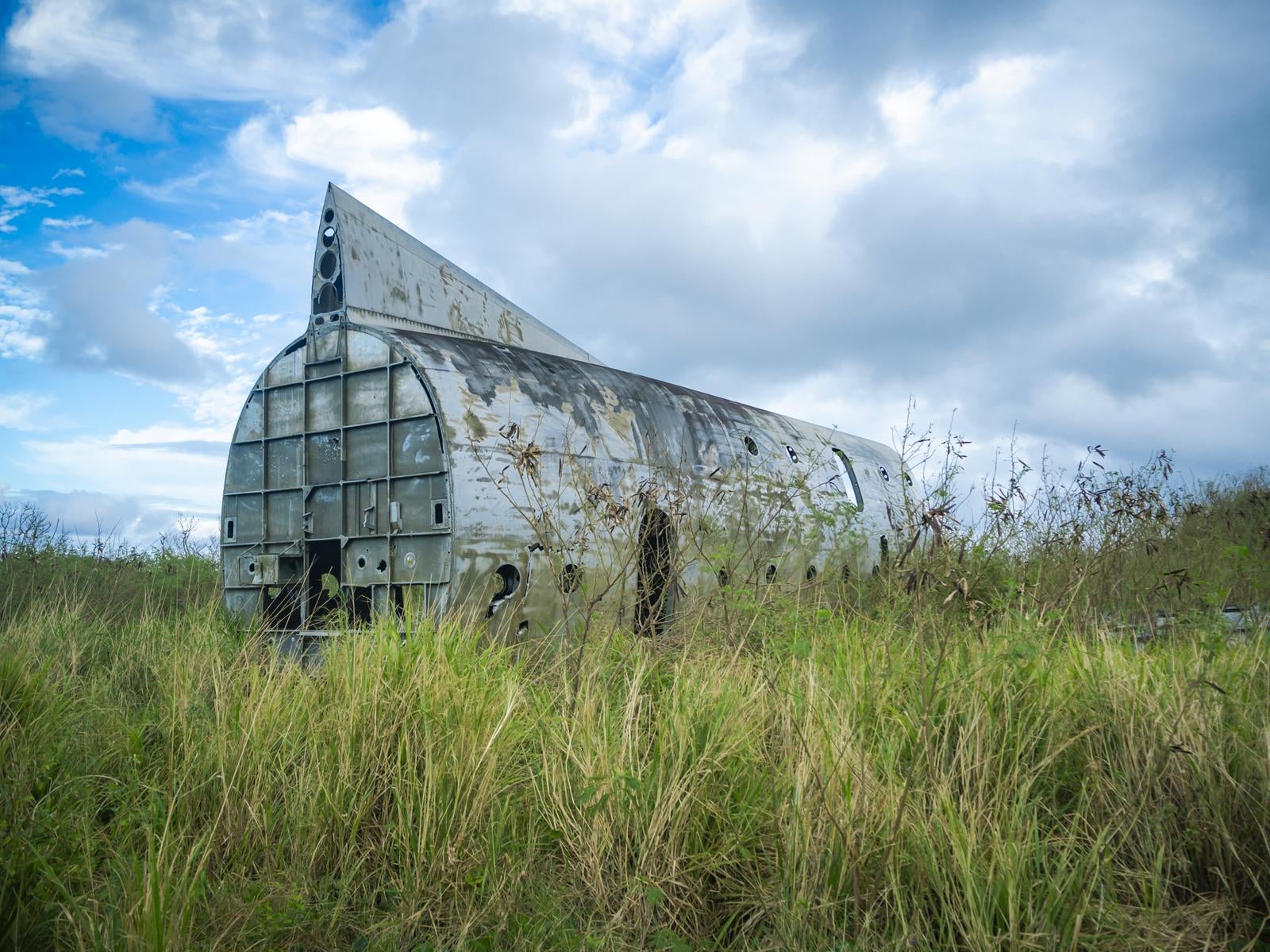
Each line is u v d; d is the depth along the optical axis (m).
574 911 3.99
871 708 4.99
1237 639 6.45
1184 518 9.79
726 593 7.43
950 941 3.47
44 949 3.48
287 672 5.64
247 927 3.61
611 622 7.51
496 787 4.54
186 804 4.48
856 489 14.64
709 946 3.79
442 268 10.13
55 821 4.17
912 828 3.92
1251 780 4.32
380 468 8.05
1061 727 4.87
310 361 8.70
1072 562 8.13
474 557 7.56
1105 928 3.62
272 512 8.95
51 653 7.10
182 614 9.19
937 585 6.41
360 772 4.62
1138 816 4.27
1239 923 3.73
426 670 5.12
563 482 8.46
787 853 3.93
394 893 4.01
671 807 4.16
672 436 10.44
